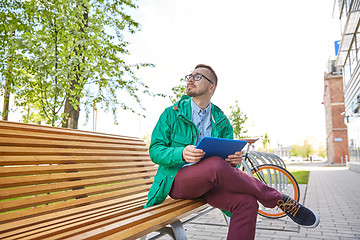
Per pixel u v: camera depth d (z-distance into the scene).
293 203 2.14
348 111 26.56
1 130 1.83
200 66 2.62
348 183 11.24
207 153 1.96
